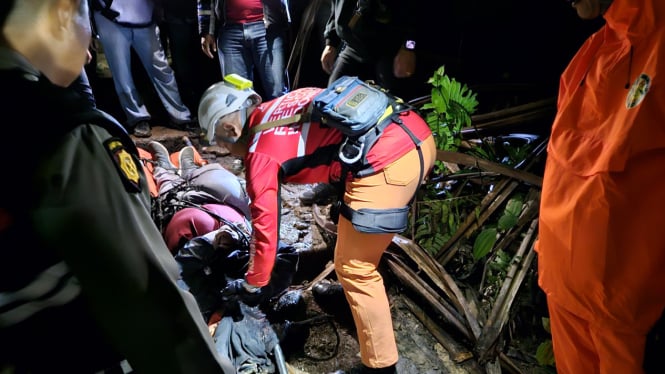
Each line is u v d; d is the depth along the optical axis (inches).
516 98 148.3
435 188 116.0
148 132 169.0
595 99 51.1
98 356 32.8
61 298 29.5
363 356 76.2
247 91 75.2
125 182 28.7
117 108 184.1
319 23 174.9
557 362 63.9
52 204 26.0
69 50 30.0
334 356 89.4
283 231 122.5
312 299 101.7
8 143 25.6
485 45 169.6
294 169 74.5
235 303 86.0
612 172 47.2
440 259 105.4
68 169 26.3
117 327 29.8
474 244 100.9
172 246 96.3
